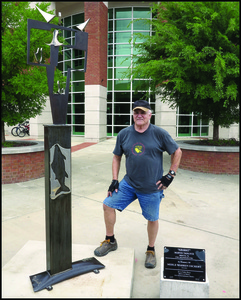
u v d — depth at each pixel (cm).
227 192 566
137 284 253
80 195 527
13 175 619
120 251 299
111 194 284
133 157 263
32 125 1680
